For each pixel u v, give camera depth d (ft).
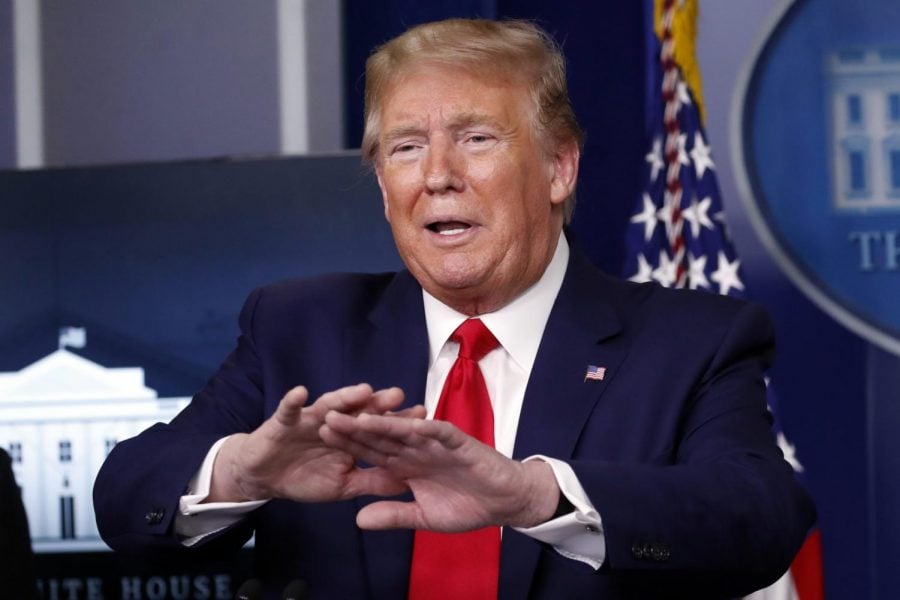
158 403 13.92
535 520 6.20
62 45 16.16
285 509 7.50
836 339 14.70
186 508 6.82
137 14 16.08
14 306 14.11
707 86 15.05
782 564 6.79
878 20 14.78
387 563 7.14
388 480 6.44
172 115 16.01
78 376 14.01
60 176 14.15
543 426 7.25
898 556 14.46
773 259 14.83
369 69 7.79
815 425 14.67
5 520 8.96
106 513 7.14
